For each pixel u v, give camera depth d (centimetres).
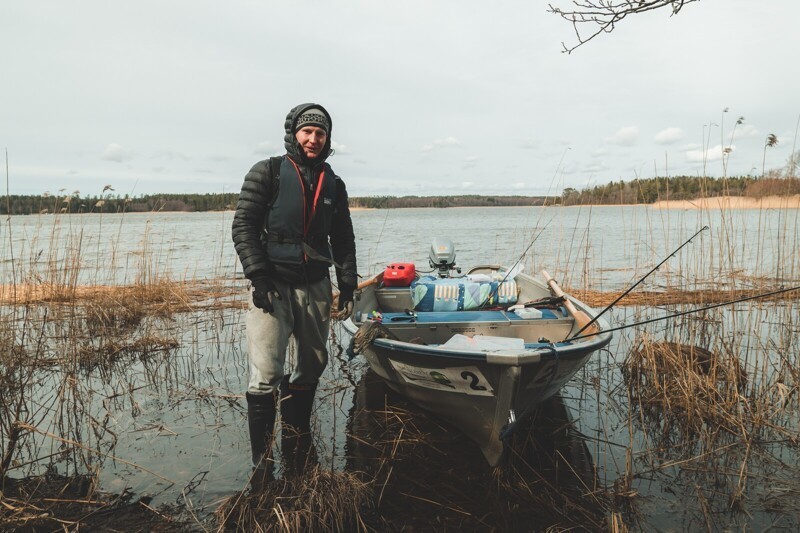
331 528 266
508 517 278
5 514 271
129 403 443
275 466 329
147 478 316
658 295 854
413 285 539
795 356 510
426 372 353
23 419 395
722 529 264
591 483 314
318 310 329
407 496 299
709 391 421
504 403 315
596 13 319
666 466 332
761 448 354
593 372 519
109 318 717
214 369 539
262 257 299
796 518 272
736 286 868
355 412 425
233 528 263
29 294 606
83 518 273
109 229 3888
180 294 894
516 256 1644
